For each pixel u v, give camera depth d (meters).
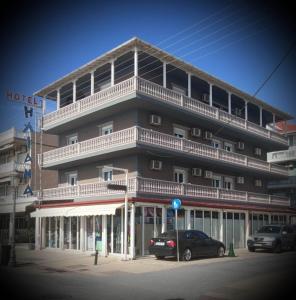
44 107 34.22
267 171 36.81
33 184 39.47
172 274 15.84
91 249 25.28
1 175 42.97
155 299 10.91
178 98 27.72
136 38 24.48
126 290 12.33
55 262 20.59
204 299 10.95
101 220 24.77
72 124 30.81
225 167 32.66
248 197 33.66
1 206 41.53
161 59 26.98
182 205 25.48
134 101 25.39
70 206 26.42
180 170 29.50
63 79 30.67
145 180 24.38
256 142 37.91
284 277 14.71
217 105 35.25
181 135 29.89
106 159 28.52
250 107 38.47
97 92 28.56
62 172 33.03
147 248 23.48
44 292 12.08
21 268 18.34
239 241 31.06
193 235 21.53
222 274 15.62
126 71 28.75
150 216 24.02
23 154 41.03
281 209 36.78
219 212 29.25
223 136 34.38
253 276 15.02
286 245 26.38
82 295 11.55
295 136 46.62
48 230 29.52
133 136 24.58
